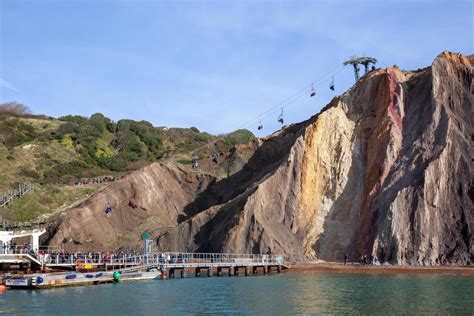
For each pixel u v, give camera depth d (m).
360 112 112.56
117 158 155.25
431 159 95.62
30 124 165.00
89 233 101.00
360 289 58.16
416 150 99.50
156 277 73.19
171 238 99.12
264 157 124.69
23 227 99.44
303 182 101.75
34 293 54.91
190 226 100.06
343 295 53.00
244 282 67.06
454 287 59.62
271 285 62.84
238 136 174.38
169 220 112.69
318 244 96.62
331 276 75.56
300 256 92.88
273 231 94.19
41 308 44.88
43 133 159.38
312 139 105.19
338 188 102.38
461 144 97.75
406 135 105.19
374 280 68.69
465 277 72.81
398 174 97.44
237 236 92.31
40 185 123.88
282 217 98.06
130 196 112.25
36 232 71.38
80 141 157.88
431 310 43.28
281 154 119.44
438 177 92.44
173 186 119.94
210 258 84.94
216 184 120.19
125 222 107.56
